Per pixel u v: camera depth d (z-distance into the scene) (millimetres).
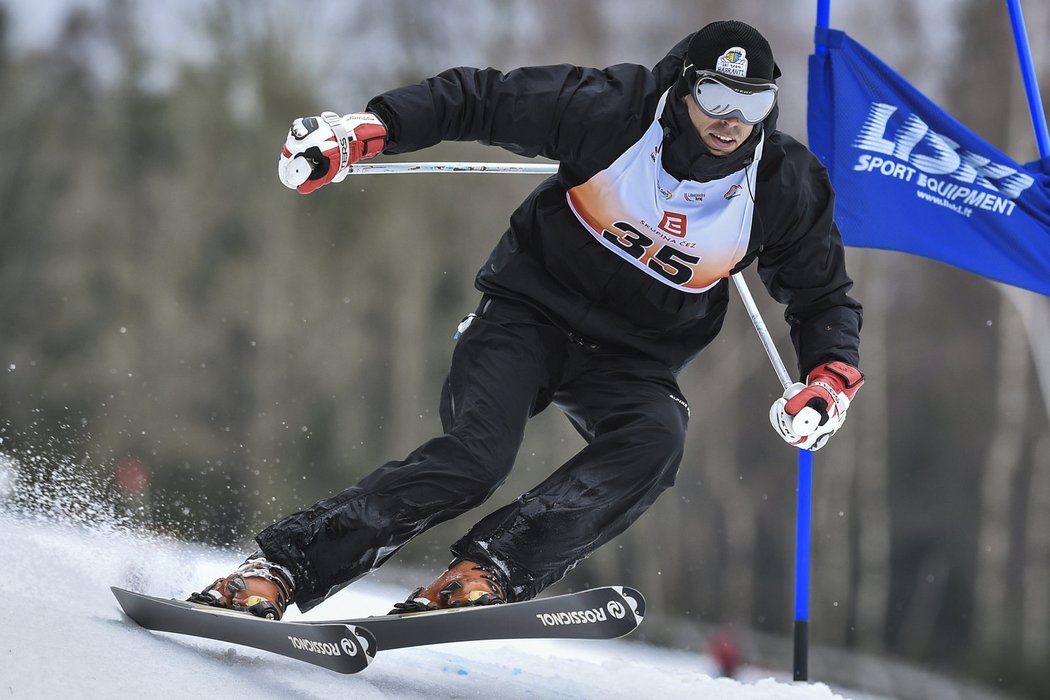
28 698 9148
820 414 12492
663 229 12297
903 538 90750
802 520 18344
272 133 90062
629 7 92500
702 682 16297
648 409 12805
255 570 11992
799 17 87500
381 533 11992
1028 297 75125
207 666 11039
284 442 81562
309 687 11219
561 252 12758
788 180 12359
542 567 12297
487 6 94625
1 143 92375
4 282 86375
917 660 87875
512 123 12000
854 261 83250
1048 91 77938
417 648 15391
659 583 81562
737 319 83812
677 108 11766
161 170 90000
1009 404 77312
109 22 95938
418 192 88000
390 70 95000
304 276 85750
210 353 83250
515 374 12719
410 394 84438
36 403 81875
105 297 85250
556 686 14336
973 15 84188
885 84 18703
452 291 88125
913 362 91062
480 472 12227
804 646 18234
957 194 18656
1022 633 80875
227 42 93250
